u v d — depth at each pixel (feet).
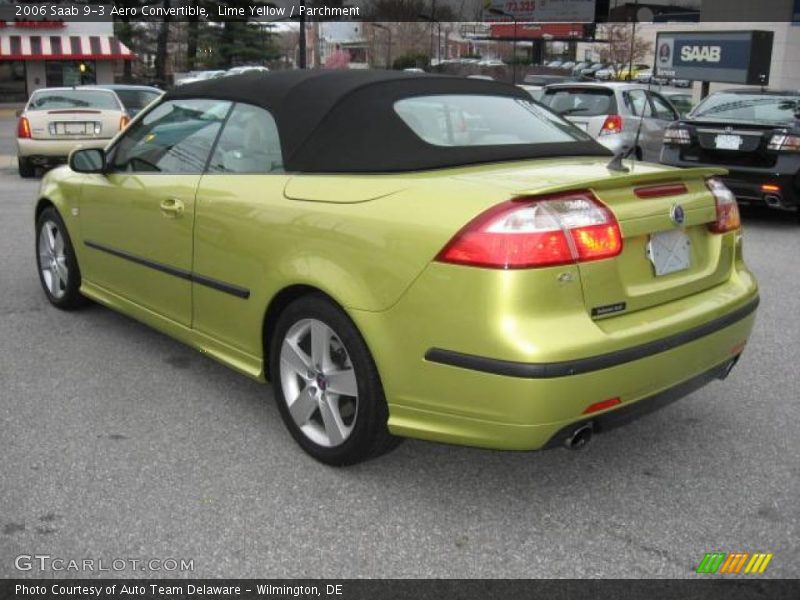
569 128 13.60
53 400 13.64
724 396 14.19
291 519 10.12
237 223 12.14
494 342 9.04
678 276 10.80
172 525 9.94
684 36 68.69
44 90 46.01
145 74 175.83
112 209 15.39
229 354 12.95
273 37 173.06
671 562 9.36
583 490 10.96
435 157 11.13
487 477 11.28
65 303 18.33
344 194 10.78
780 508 10.52
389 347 9.98
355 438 10.78
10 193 38.60
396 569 9.19
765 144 28.84
